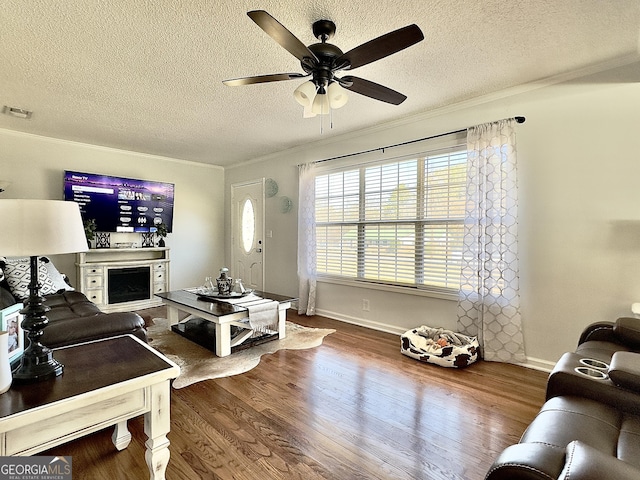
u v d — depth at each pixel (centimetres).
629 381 127
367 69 252
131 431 189
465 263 307
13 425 100
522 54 230
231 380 252
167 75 258
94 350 157
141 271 489
